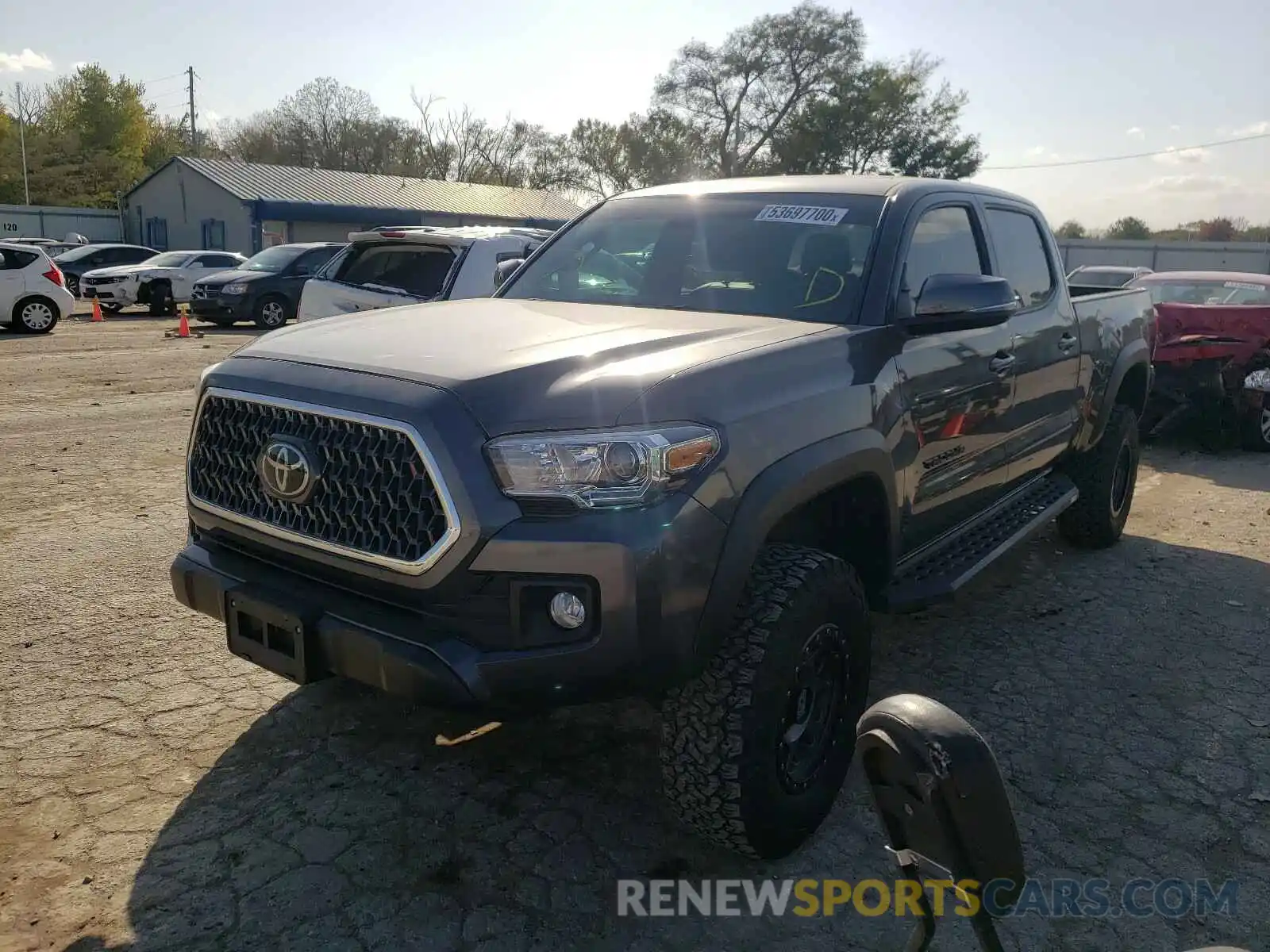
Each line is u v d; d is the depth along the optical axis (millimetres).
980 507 4340
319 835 2961
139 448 7824
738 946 2582
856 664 2986
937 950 2586
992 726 3795
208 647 4188
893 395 3203
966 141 53344
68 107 70188
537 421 2404
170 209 43281
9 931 2508
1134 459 6004
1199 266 37250
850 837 3068
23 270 16844
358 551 2523
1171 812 3238
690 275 3734
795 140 53438
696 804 2691
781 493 2643
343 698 3807
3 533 5578
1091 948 2625
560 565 2338
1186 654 4484
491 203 46031
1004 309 3330
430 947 2523
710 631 2514
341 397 2576
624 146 60000
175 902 2645
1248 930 2701
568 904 2707
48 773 3223
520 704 2430
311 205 39219
